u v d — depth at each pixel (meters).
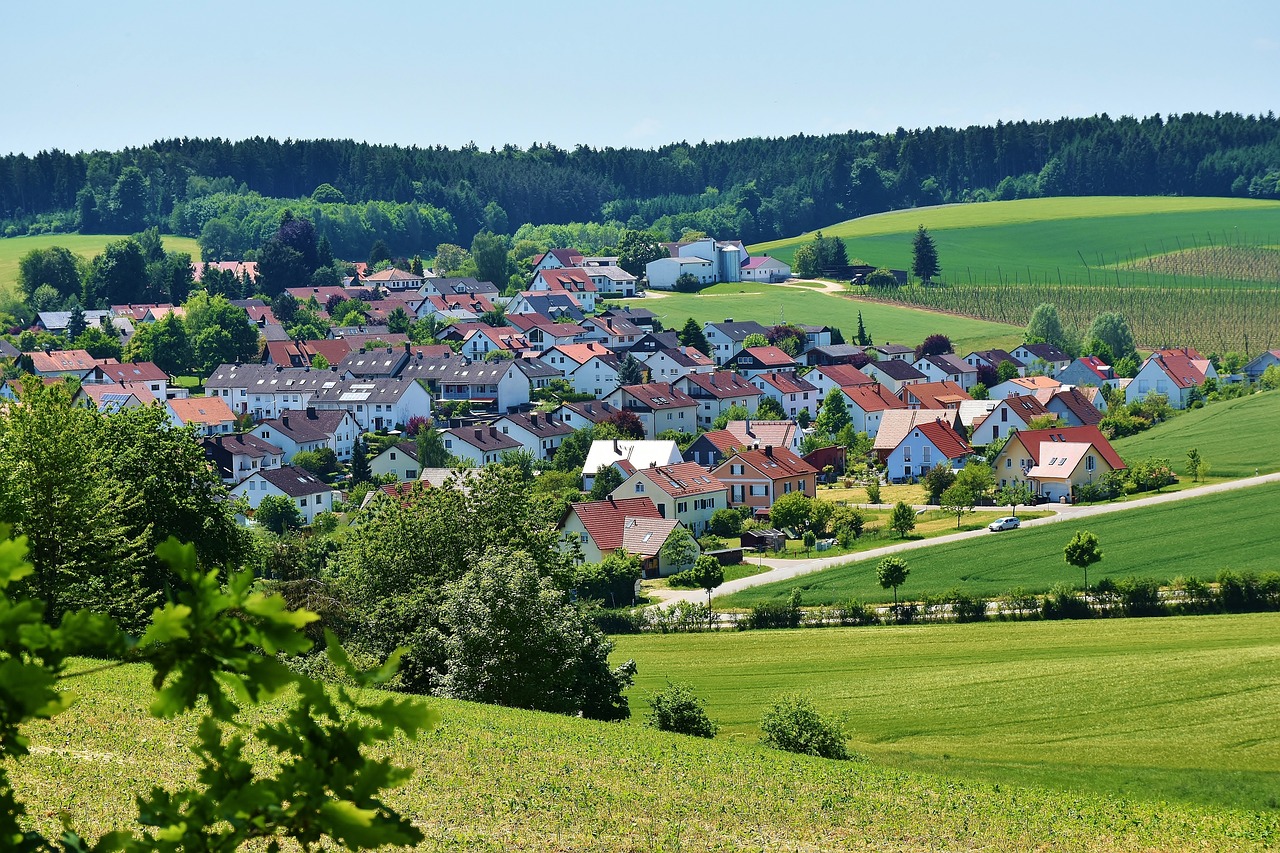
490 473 78.44
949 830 44.16
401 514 76.38
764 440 191.25
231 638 9.67
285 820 10.25
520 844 37.94
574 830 39.81
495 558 66.88
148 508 74.69
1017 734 69.06
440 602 69.50
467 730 53.31
